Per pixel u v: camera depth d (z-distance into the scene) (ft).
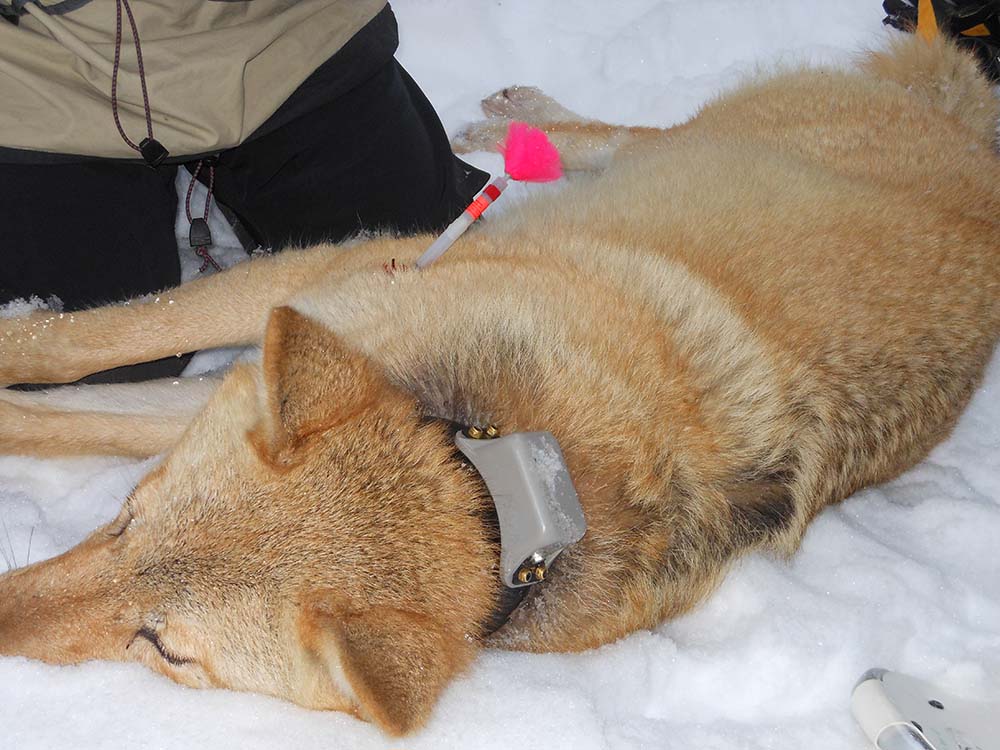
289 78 2.86
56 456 2.77
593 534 2.32
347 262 2.73
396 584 2.14
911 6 4.03
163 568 2.22
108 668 2.25
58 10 2.57
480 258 2.63
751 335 2.56
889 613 2.48
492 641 2.31
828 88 3.50
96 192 2.79
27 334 2.71
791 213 2.85
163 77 2.63
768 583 2.50
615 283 2.56
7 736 2.13
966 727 2.24
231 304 2.81
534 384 2.38
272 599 2.16
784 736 2.28
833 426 2.63
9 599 2.26
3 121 2.60
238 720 2.19
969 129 3.48
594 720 2.21
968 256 2.93
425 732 2.16
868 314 2.72
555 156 2.40
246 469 2.22
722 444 2.46
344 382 2.23
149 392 2.90
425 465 2.23
